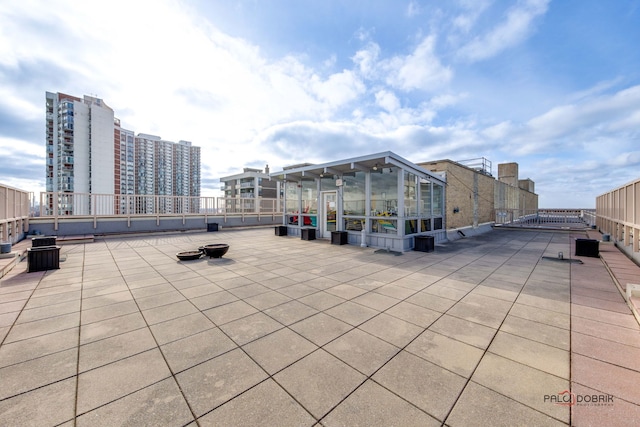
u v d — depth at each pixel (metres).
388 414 2.01
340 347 3.01
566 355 2.83
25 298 4.61
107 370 2.56
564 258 8.12
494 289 5.16
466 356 2.82
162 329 3.46
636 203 7.32
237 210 19.67
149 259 8.02
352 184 11.71
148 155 81.44
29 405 2.08
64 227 12.56
